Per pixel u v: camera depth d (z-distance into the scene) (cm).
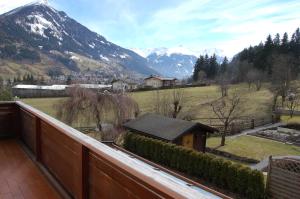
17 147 507
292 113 3089
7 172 391
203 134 1831
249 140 2220
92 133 1883
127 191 185
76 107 1873
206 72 6994
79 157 264
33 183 356
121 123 1952
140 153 1606
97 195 236
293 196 916
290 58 4650
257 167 1539
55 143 350
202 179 1262
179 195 129
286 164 952
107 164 213
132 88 3628
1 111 551
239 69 5291
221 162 1182
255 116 2964
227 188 1143
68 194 308
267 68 5141
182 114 2844
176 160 1394
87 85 2117
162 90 4019
